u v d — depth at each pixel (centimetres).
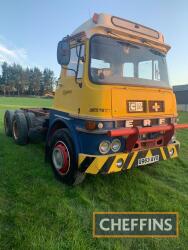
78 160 392
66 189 412
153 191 425
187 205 384
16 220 314
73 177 410
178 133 1103
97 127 365
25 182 429
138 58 437
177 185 465
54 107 493
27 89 8794
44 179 445
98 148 374
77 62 411
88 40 384
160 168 549
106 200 387
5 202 361
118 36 410
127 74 417
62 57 400
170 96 464
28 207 346
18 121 653
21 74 8838
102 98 366
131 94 397
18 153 587
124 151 399
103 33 396
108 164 374
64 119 437
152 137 432
